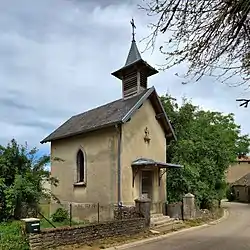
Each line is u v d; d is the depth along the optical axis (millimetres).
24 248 11289
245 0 4000
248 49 4609
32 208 15203
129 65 21156
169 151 25406
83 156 21000
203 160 26031
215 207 29312
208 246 13156
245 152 42031
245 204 46281
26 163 16031
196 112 30656
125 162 18688
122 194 18219
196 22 4461
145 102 20797
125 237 14766
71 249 12273
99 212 19062
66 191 21938
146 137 20438
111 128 19094
